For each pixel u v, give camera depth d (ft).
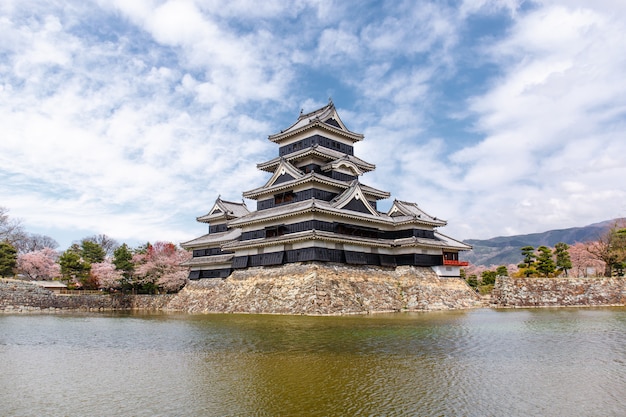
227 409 42.52
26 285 196.65
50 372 58.75
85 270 265.75
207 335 88.12
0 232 295.69
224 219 206.90
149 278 237.45
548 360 61.46
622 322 103.91
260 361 62.13
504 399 44.68
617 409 41.73
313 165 168.04
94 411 42.63
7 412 42.70
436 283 165.37
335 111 180.86
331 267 141.18
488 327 94.48
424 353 66.39
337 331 89.15
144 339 87.66
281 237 148.77
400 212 177.06
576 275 260.01
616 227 210.79
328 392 47.42
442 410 41.63
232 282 164.55
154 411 42.32
